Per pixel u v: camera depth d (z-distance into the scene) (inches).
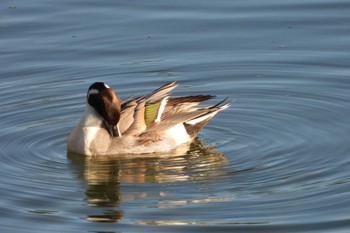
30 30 831.7
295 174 603.5
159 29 831.1
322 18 841.5
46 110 714.8
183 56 795.4
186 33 825.5
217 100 733.9
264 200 566.9
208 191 582.9
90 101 655.8
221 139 669.9
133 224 540.4
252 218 544.4
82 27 836.0
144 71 775.1
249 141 662.5
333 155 628.7
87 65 783.1
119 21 845.8
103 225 540.4
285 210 553.6
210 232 529.0
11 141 665.0
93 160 642.8
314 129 674.8
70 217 552.4
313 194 573.0
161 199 573.0
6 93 740.7
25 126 690.2
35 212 558.9
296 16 845.8
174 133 665.0
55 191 588.4
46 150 655.1
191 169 622.2
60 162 636.7
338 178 594.2
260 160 628.4
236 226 534.6
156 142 657.0
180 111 667.4
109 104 647.1
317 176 598.9
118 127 656.4
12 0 878.4
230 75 768.9
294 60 784.3
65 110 715.4
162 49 805.2
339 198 565.9
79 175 615.2
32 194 582.9
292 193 575.5
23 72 772.6
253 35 821.2
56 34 826.8
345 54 787.4
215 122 698.2
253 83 756.6
